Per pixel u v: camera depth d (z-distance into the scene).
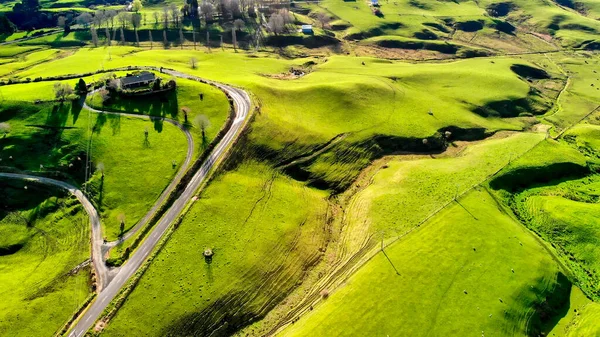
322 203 105.69
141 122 114.75
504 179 111.62
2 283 79.19
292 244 91.44
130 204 94.06
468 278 81.75
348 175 115.31
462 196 103.81
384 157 123.44
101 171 99.56
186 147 109.31
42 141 104.50
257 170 109.38
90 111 115.06
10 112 109.62
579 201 107.75
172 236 87.00
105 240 86.44
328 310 75.81
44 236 88.50
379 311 75.12
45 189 95.88
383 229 95.44
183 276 80.25
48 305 74.94
